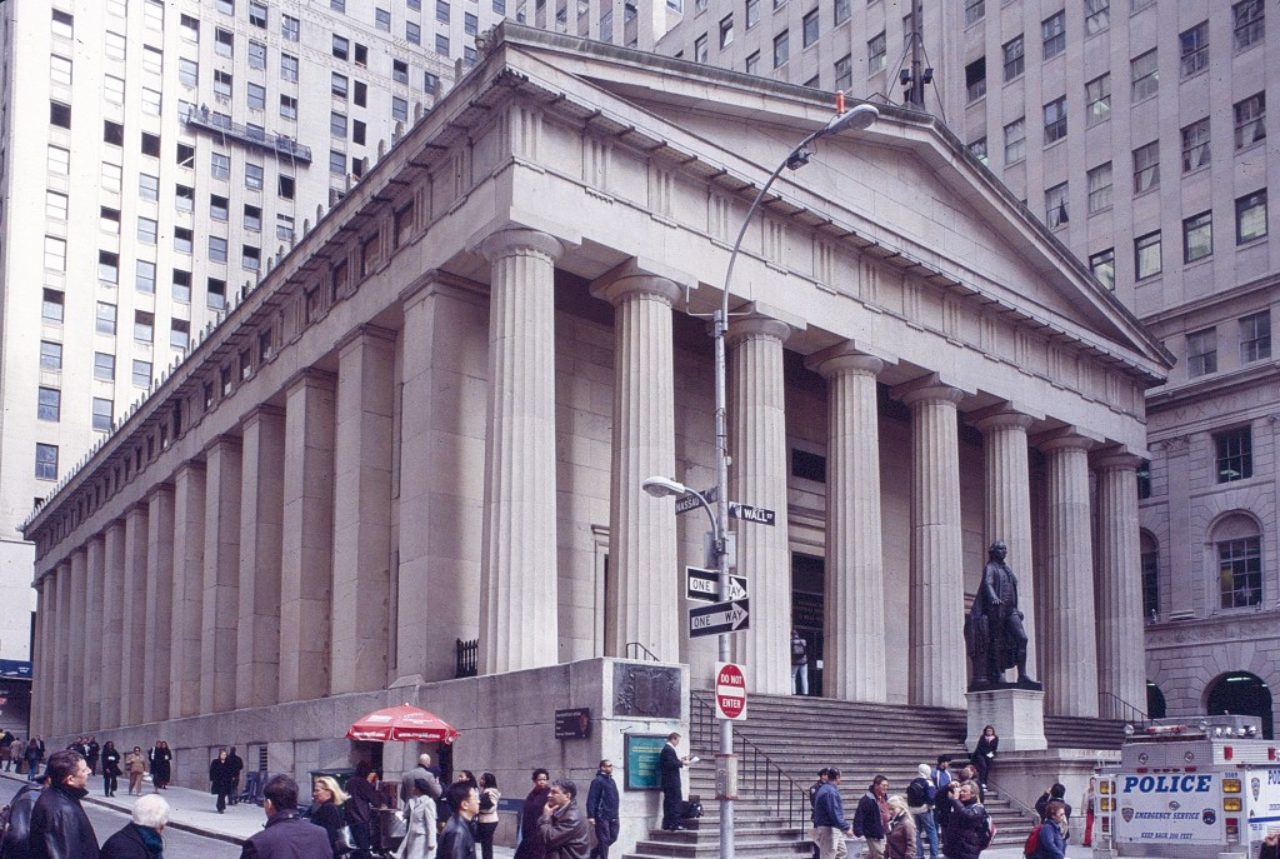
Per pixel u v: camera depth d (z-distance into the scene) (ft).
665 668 82.74
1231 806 68.08
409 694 97.91
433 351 103.50
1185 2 170.50
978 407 138.00
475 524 103.24
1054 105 185.16
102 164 286.87
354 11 331.57
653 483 65.92
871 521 118.93
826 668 117.60
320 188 317.83
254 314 138.21
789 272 115.65
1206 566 162.50
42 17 285.02
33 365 271.49
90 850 31.35
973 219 136.56
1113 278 175.01
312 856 30.22
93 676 200.95
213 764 107.96
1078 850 90.84
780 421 112.47
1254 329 159.84
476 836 63.98
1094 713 139.64
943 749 106.83
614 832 68.44
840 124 64.03
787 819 81.35
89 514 211.20
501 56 96.63
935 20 202.39
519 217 95.86
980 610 110.11
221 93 306.96
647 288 104.22
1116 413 151.74
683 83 107.04
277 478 137.90
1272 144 158.81
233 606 146.10
